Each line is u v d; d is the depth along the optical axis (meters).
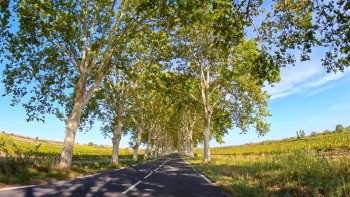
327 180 10.45
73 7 20.38
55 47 21.62
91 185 12.54
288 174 13.57
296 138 136.25
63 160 18.52
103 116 33.19
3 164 13.22
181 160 53.25
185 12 19.42
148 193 11.09
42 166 15.52
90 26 22.00
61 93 23.89
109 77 32.44
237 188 11.56
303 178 11.98
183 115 76.69
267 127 38.50
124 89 33.75
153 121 64.44
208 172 21.48
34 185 11.38
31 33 19.39
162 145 99.12
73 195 9.59
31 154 16.31
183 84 35.84
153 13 20.88
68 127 19.12
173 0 19.28
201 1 18.84
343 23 11.12
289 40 12.72
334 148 44.97
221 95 37.72
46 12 18.67
